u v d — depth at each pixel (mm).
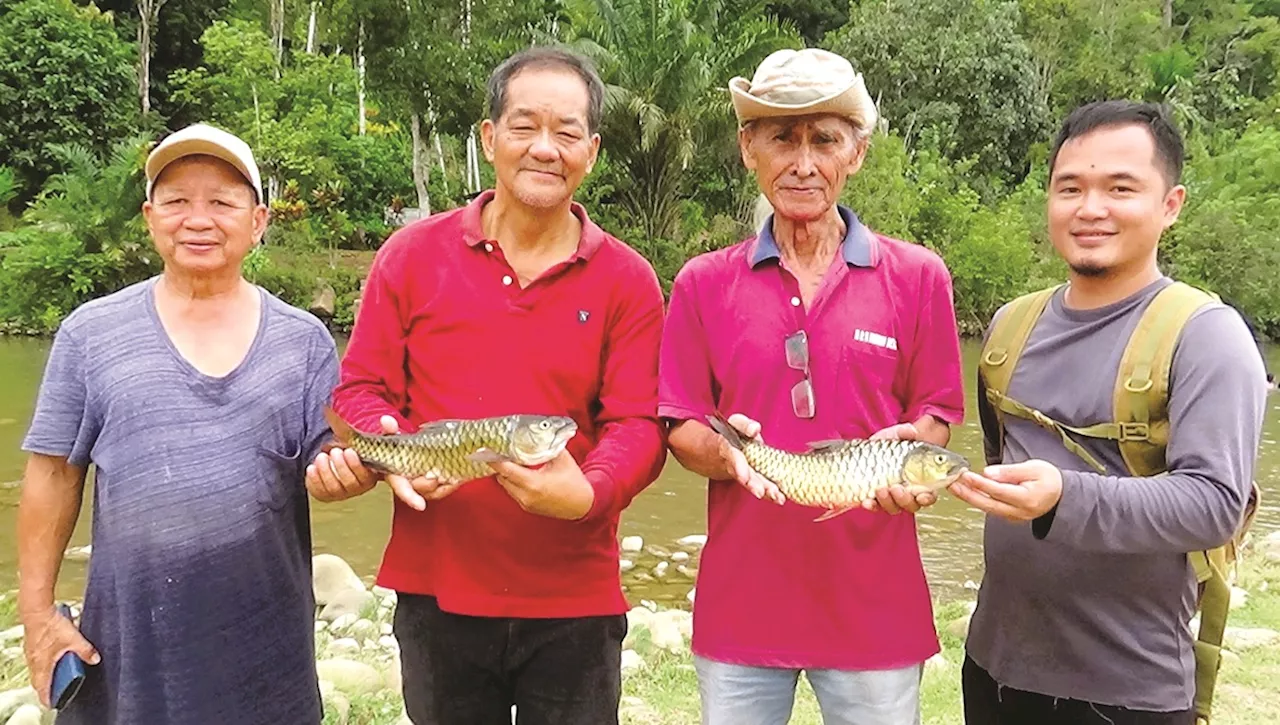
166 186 3002
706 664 3293
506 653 3289
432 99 24031
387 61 23625
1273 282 28984
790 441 3162
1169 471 2777
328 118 29984
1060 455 3043
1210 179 32906
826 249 3312
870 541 3160
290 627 3125
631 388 3326
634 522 10938
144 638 2912
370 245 30328
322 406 3180
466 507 3221
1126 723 2926
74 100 31750
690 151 25766
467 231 3289
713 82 25438
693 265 3367
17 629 6918
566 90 3160
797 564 3160
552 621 3271
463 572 3232
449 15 23781
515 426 2887
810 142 3164
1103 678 2941
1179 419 2770
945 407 3262
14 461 12344
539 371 3227
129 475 2904
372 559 9344
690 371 3334
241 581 2984
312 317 3299
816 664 3148
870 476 2959
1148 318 2920
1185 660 2969
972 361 17859
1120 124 2963
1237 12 53000
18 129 31203
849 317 3184
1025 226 30609
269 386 3064
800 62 3141
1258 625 6852
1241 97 44844
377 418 3154
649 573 9422
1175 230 29938
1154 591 2910
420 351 3311
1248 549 9219
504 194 3271
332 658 6137
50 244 24094
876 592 3152
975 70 35188
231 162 3018
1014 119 35625
